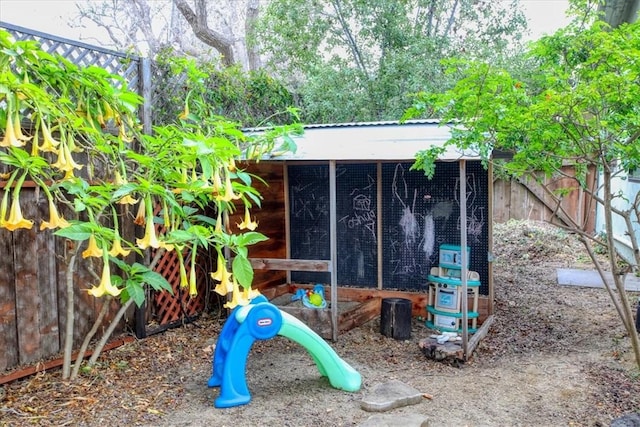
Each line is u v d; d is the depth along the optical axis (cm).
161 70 487
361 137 515
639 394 336
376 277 573
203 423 306
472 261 528
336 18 998
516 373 385
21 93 287
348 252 584
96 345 420
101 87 343
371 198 568
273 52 1059
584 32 320
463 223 418
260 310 341
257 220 566
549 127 328
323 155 455
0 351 354
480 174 520
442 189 537
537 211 1027
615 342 445
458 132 366
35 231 375
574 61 322
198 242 363
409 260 557
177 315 508
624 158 332
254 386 364
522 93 333
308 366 405
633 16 787
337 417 313
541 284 693
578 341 459
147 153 375
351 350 446
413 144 464
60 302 396
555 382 363
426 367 404
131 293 343
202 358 422
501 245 921
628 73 290
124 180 342
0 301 353
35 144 298
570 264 816
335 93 924
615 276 352
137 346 446
